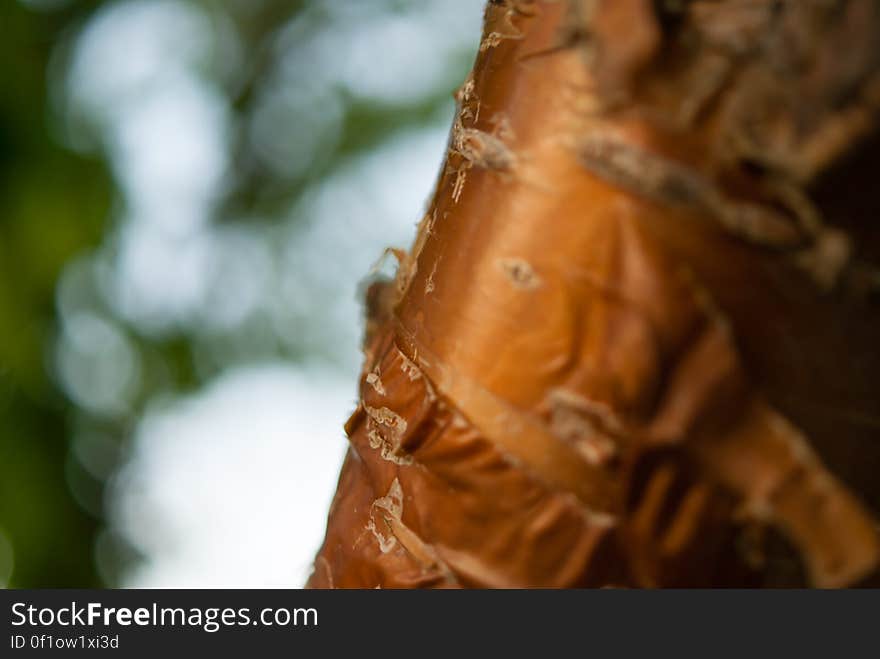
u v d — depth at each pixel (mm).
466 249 353
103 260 1637
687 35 341
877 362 339
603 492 344
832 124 335
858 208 337
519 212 347
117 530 1811
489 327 349
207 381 2117
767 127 337
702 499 341
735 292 338
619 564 345
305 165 2639
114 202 1640
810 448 339
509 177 350
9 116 1541
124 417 1879
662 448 340
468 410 350
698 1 341
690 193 338
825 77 336
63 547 1683
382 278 411
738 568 343
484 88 357
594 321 343
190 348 2102
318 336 2498
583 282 343
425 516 357
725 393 339
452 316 353
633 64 342
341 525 380
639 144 340
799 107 336
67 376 1678
